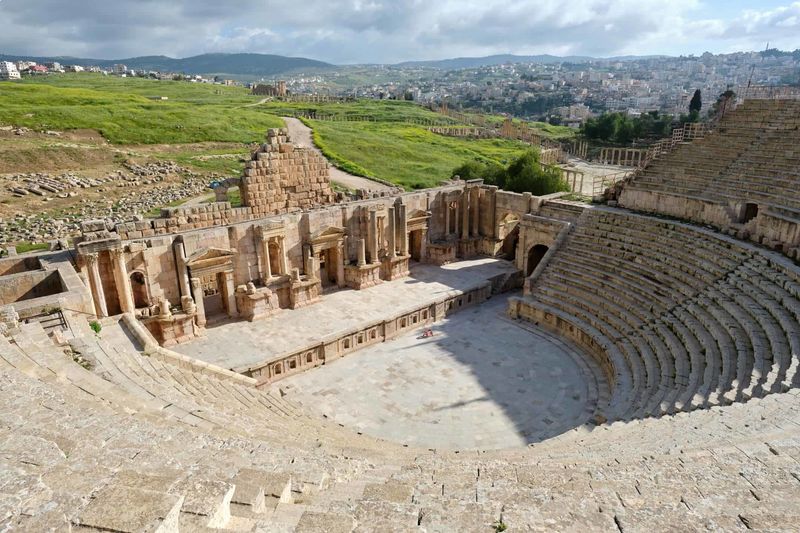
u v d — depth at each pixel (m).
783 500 9.12
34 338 17.91
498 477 11.53
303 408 27.38
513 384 30.03
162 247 31.83
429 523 8.03
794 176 34.84
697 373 23.86
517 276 47.19
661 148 59.69
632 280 35.47
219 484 7.64
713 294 29.05
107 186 60.97
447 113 192.75
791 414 15.35
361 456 15.33
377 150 92.06
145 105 101.31
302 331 33.97
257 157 38.31
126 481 7.16
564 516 8.20
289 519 8.09
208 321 35.09
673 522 7.87
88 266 28.19
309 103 178.12
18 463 7.82
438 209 49.66
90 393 14.58
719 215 36.69
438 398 28.56
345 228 41.00
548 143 136.62
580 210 45.09
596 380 30.25
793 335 22.25
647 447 15.17
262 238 35.44
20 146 65.38
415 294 40.88
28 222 47.81
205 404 18.42
